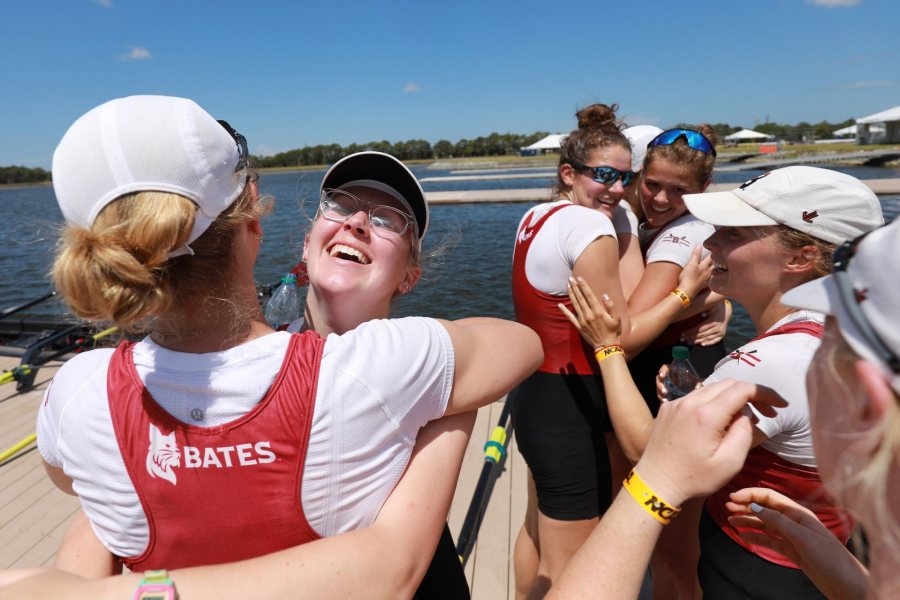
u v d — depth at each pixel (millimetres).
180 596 733
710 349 2318
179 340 874
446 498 958
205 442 814
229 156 855
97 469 852
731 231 1452
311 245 1460
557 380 2018
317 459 828
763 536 1233
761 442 1212
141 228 742
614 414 1648
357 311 1432
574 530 2012
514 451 3420
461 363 983
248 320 902
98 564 906
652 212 2236
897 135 49969
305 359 845
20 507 3113
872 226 1274
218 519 828
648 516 830
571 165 2158
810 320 1252
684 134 2102
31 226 837
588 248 1832
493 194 23000
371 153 1372
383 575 826
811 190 1290
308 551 799
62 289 773
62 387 892
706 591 1449
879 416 546
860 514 588
